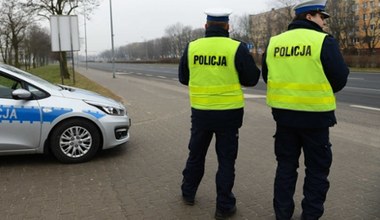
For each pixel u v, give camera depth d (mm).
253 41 83125
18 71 5895
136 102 13086
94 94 6367
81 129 5676
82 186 4742
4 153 5395
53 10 30516
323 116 3291
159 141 7113
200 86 3734
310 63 3227
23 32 48469
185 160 5859
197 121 3818
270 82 3494
